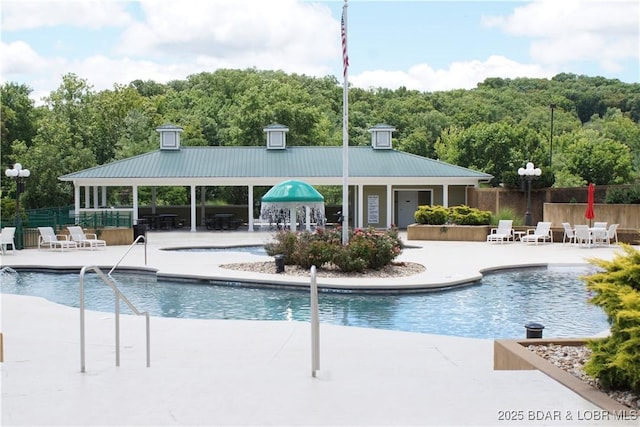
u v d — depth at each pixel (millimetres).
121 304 13172
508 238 27062
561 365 6039
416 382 5793
